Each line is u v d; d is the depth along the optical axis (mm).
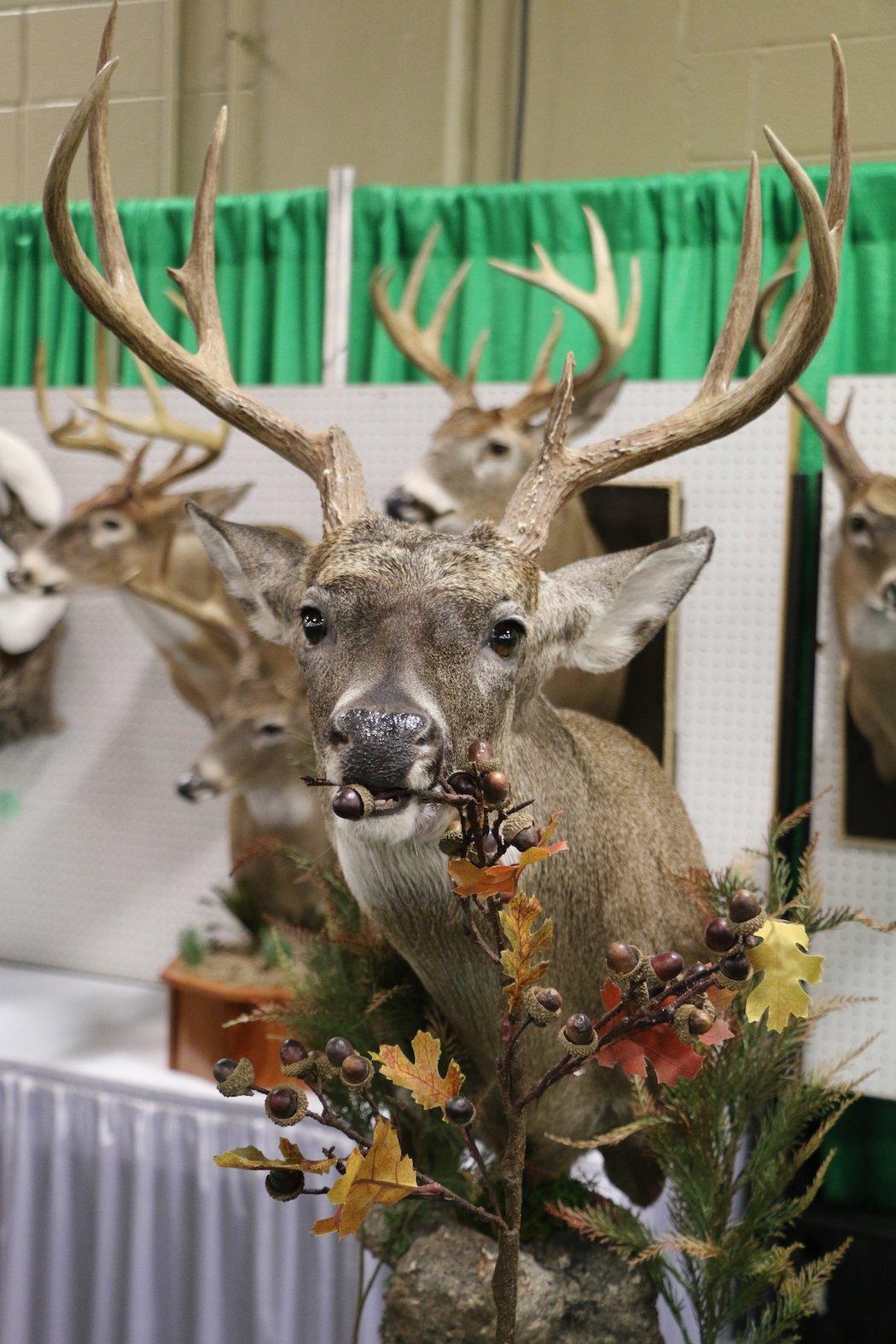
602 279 2162
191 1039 2045
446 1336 1222
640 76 2799
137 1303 1985
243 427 1305
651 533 2023
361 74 2957
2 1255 2090
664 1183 1486
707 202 2289
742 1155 1645
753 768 1999
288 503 2350
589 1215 1227
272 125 3002
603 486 2041
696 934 1454
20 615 2498
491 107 2910
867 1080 1876
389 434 2260
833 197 1203
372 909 1212
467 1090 1330
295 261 2564
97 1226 2031
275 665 2191
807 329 1180
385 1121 861
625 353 2275
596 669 1323
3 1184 2102
